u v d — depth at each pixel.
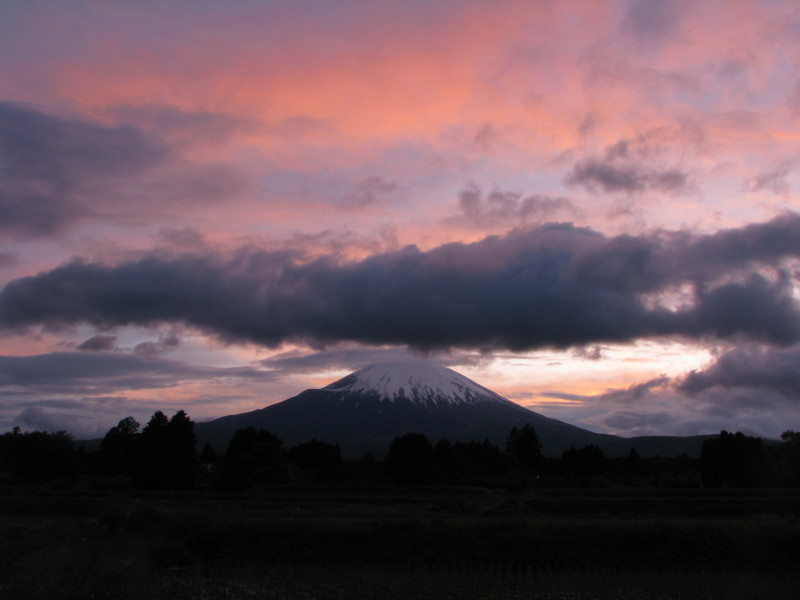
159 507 31.42
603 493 56.00
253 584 22.44
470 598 20.73
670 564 26.22
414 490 62.09
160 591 19.98
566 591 21.95
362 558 26.98
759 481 77.06
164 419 72.19
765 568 25.86
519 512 40.12
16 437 93.44
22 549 24.41
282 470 72.62
